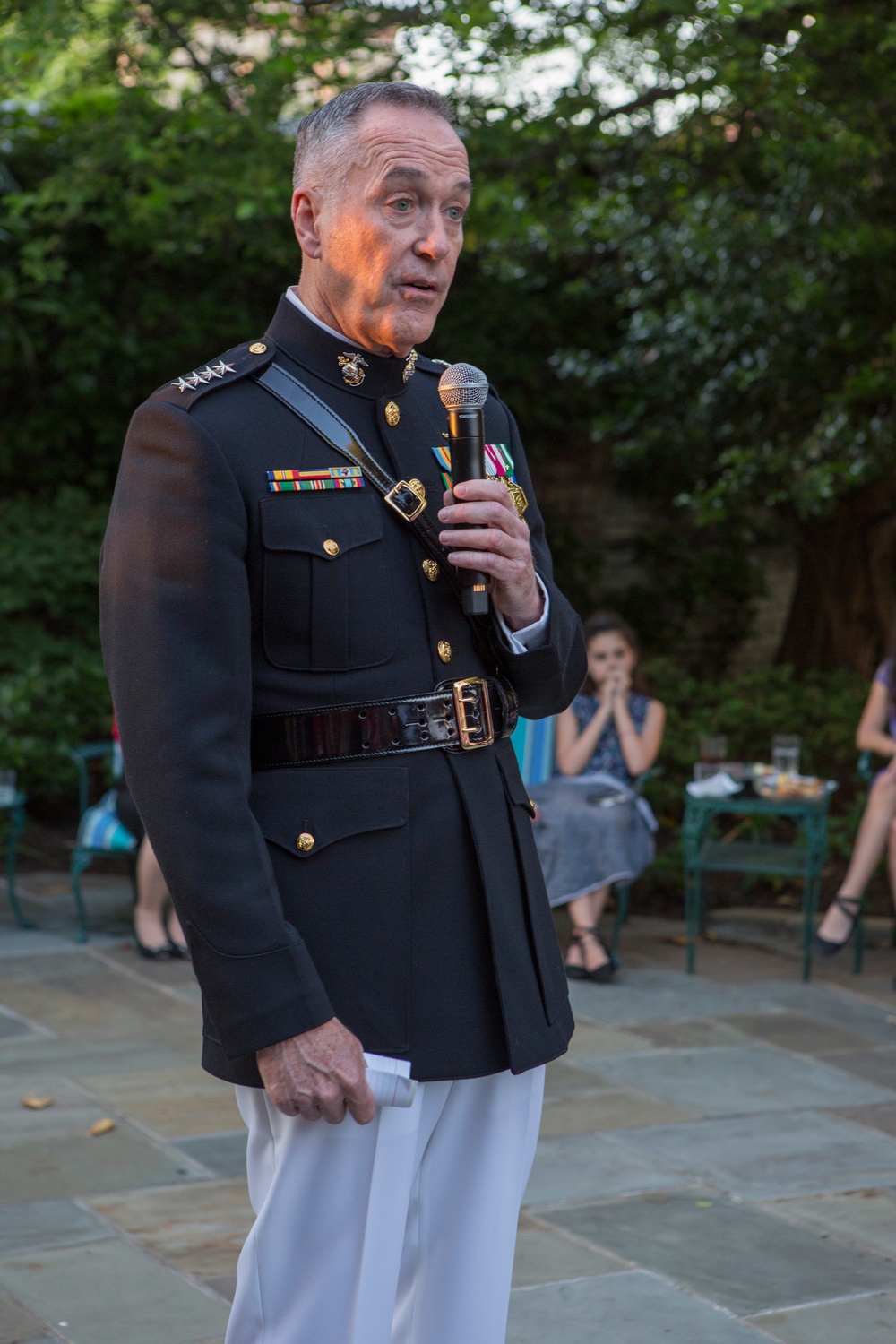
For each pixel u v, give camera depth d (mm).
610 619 5367
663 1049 4324
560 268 9664
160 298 8617
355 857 1658
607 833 5047
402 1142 1699
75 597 8234
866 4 6750
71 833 7191
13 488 8734
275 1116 1701
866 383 7520
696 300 8234
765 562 10867
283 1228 1673
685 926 5910
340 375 1778
